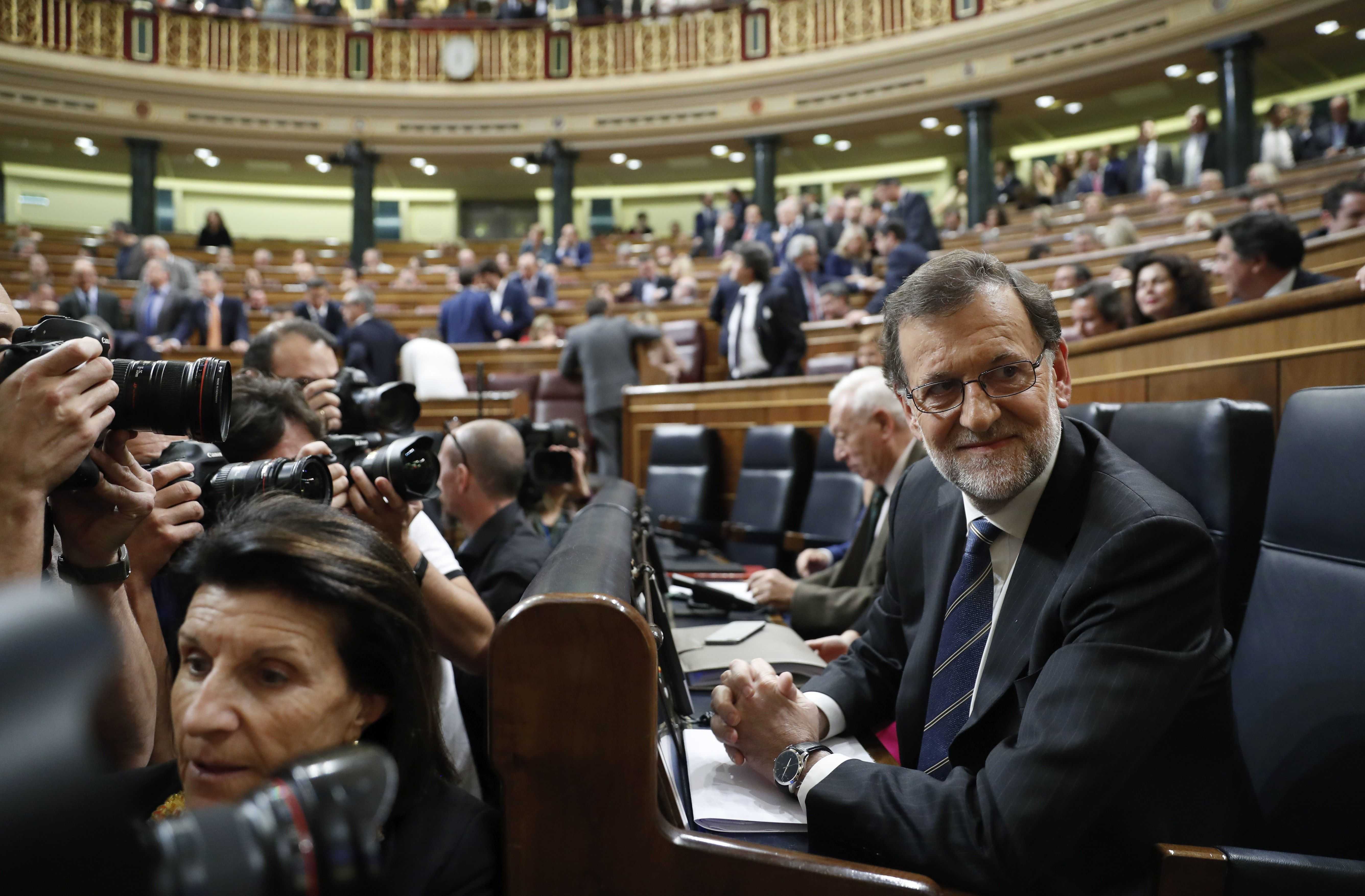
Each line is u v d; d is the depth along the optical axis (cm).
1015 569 114
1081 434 121
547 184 1571
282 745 73
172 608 142
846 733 134
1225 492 147
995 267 116
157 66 1213
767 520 428
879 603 149
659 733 112
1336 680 112
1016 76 1095
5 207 1450
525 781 83
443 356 547
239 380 158
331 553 76
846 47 1183
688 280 808
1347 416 121
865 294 671
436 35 1296
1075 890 101
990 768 98
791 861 83
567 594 84
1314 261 319
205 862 28
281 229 1595
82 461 91
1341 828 107
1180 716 101
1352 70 1106
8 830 18
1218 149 973
